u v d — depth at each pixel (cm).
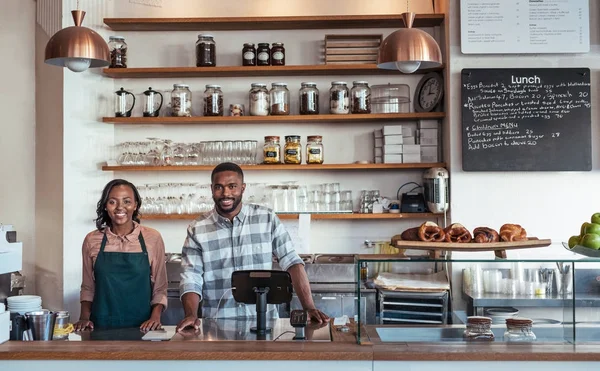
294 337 283
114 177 522
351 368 260
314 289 467
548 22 464
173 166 494
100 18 504
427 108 495
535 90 467
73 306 471
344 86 495
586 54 471
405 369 259
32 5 491
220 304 355
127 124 524
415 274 269
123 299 364
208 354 262
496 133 468
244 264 356
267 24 504
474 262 266
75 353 264
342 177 518
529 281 265
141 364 265
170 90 524
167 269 479
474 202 472
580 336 264
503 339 266
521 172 472
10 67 492
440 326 268
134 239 372
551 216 471
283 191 495
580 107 466
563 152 465
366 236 518
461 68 473
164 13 520
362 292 271
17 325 287
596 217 300
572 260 264
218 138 522
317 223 520
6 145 490
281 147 518
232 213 356
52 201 472
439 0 507
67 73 469
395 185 517
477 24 466
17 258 297
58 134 468
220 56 520
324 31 518
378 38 508
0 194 490
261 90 495
